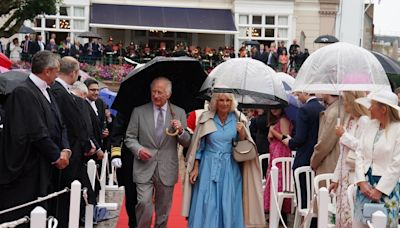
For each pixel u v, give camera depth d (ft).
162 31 102.83
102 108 32.35
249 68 23.27
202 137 21.58
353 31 84.94
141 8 101.04
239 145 21.36
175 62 21.97
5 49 88.94
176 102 23.52
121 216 29.94
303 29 102.01
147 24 98.63
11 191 19.98
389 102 17.92
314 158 23.71
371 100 18.38
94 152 24.89
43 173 20.07
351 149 20.10
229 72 23.08
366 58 23.21
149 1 101.71
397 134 17.90
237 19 101.60
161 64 21.93
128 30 104.83
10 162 19.65
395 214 17.94
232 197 21.25
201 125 21.58
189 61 22.07
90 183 24.49
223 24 100.58
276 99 23.07
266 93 22.89
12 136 19.61
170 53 89.51
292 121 28.73
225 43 104.94
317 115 25.46
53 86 23.40
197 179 21.61
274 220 24.16
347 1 84.79
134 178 22.34
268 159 30.66
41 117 19.98
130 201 25.66
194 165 21.61
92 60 85.87
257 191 21.56
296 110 28.66
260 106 24.98
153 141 22.22
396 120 18.15
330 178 22.54
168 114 22.47
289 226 27.96
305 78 23.45
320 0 100.99
